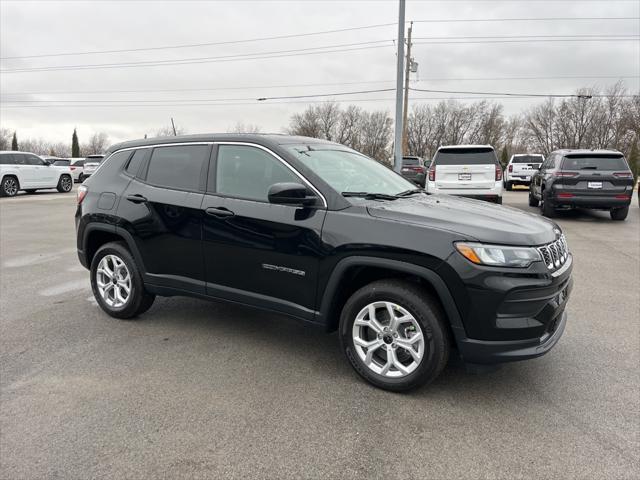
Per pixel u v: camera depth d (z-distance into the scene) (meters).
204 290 3.82
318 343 3.91
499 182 10.48
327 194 3.27
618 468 2.33
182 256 3.90
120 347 3.80
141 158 4.30
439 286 2.82
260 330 4.20
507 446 2.51
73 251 7.84
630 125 46.81
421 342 2.95
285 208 3.37
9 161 18.97
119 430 2.64
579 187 10.65
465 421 2.75
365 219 3.08
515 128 73.25
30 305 4.88
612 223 10.89
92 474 2.29
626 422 2.73
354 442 2.55
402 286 3.00
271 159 3.54
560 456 2.43
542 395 3.05
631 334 4.08
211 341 3.93
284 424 2.71
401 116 16.72
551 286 2.86
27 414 2.80
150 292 4.22
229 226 3.59
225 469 2.33
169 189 4.00
